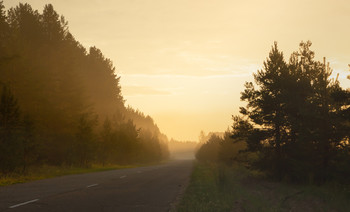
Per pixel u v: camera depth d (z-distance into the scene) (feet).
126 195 41.14
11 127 81.46
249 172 96.32
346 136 61.21
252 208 35.29
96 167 139.95
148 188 50.06
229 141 128.06
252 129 77.51
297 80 74.13
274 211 37.01
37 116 141.28
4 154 73.72
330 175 61.67
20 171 75.66
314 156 64.85
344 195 51.37
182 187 52.39
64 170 99.66
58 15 196.65
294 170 68.49
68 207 31.30
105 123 178.70
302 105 69.00
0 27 166.91
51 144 128.06
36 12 195.00
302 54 74.59
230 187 49.49
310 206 44.50
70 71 176.35
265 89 77.61
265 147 76.33
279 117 71.61
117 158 200.03
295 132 70.64
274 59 77.25
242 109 79.00
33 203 33.06
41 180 61.82
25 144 80.38
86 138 132.77
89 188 48.08
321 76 64.90
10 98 84.69
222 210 31.22
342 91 56.39
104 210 30.30
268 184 66.80
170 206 33.17
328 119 61.93
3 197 37.24
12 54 141.49
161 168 126.72
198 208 31.40
